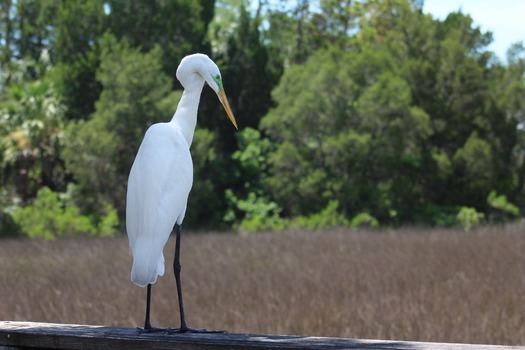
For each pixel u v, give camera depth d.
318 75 32.62
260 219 32.75
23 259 18.14
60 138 31.45
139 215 3.88
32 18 44.22
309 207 31.91
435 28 37.12
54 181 32.72
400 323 9.01
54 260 17.55
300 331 8.92
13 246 22.45
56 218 27.62
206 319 9.58
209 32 42.00
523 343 8.24
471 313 9.50
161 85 31.66
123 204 30.70
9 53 44.66
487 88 35.31
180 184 4.04
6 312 10.40
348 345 3.23
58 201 30.67
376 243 20.06
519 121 34.97
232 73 38.38
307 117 32.41
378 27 50.62
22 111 32.72
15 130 32.16
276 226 31.34
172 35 35.97
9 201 31.25
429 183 33.12
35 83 34.44
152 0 35.56
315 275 13.54
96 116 30.64
